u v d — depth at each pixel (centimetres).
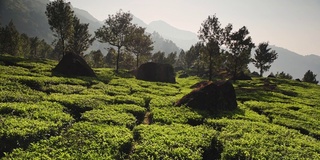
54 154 1168
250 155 1312
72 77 3725
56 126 1479
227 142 1484
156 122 1869
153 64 5538
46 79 3016
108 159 1170
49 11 6675
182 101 2512
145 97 2850
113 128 1570
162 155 1238
